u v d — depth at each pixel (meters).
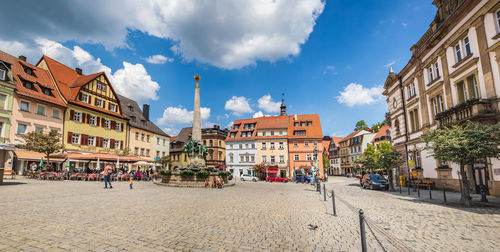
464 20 17.80
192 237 6.10
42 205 9.45
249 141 58.09
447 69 20.05
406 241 6.46
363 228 4.50
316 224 8.04
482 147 11.26
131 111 51.22
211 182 23.55
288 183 40.78
